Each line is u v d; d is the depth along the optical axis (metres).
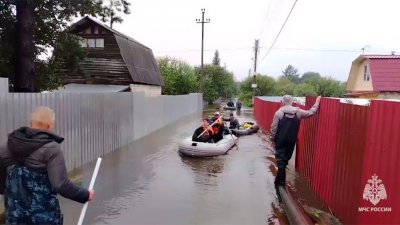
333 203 5.71
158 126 19.55
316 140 7.18
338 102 5.70
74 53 14.56
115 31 22.56
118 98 12.51
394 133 3.72
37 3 12.12
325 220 5.38
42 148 2.86
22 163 2.86
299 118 7.26
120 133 12.75
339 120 5.57
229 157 10.95
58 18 13.06
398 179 3.61
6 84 6.25
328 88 48.94
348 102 5.25
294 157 9.75
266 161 10.35
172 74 39.28
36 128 3.00
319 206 6.26
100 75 21.34
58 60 14.65
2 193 3.07
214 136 12.20
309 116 7.18
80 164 9.41
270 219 5.72
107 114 11.43
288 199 6.44
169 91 38.47
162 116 20.70
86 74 21.20
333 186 5.73
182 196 6.86
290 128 7.25
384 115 3.94
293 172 8.91
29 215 2.85
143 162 10.09
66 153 8.62
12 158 2.89
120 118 12.75
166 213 5.92
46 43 13.69
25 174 2.84
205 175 8.59
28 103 6.94
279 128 7.31
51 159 2.87
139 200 6.58
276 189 7.38
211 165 9.74
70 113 8.81
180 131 18.27
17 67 11.92
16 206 2.86
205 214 5.90
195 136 11.95
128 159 10.52
